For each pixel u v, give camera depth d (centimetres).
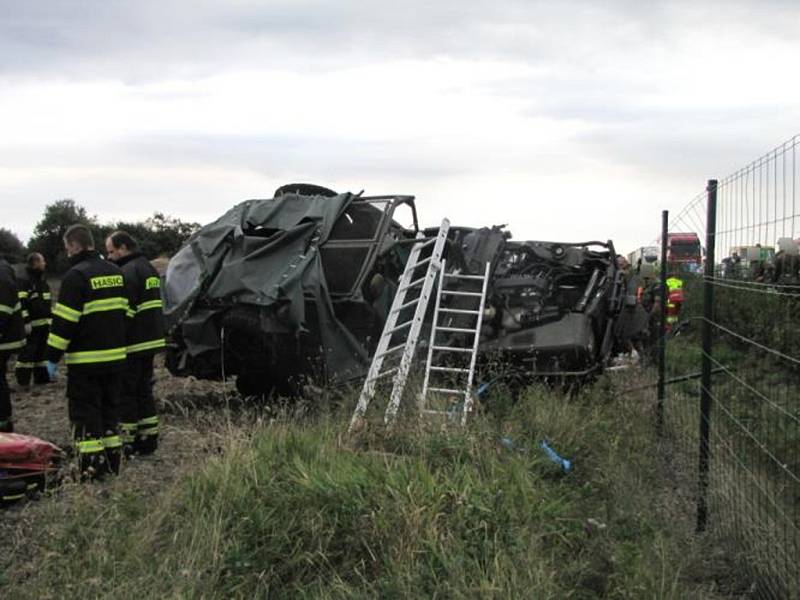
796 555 378
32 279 1106
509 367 845
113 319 617
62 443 738
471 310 888
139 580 388
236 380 940
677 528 504
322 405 721
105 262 628
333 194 999
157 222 4103
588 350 889
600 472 601
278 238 835
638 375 998
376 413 663
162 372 1191
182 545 424
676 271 955
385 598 390
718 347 523
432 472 523
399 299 815
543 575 399
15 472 540
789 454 418
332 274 848
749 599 420
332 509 459
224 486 474
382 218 880
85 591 378
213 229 889
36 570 412
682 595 406
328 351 810
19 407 958
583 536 459
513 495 487
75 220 3931
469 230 980
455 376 796
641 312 1114
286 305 779
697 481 541
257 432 580
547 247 1013
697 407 700
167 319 843
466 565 410
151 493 537
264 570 415
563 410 727
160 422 824
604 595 411
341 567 429
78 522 443
